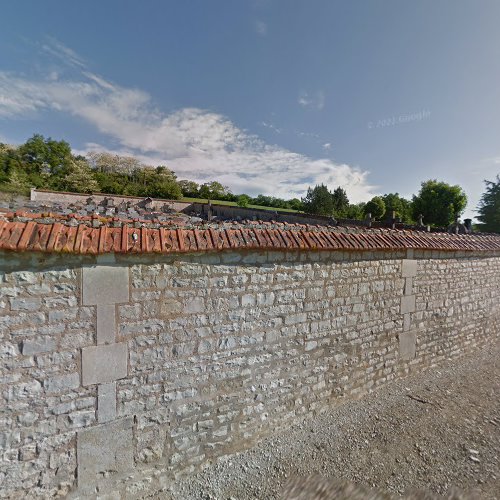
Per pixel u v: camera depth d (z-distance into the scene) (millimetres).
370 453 3670
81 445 2758
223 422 3547
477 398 4902
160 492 3150
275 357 3920
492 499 3043
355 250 4500
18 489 2541
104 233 2795
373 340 4980
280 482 3273
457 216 24984
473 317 6832
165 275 3096
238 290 3572
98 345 2799
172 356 3180
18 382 2510
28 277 2512
